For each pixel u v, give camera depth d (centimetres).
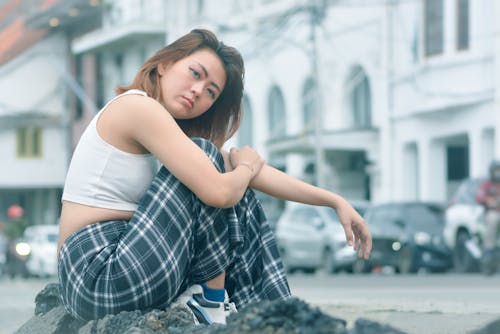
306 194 412
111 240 389
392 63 2873
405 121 2841
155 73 419
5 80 4794
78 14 4550
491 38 2486
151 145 390
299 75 3278
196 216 383
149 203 380
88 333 367
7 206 4953
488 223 1658
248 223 402
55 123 4816
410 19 2780
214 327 330
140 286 372
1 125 4788
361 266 2059
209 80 417
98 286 376
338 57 3094
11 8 5038
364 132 2944
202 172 379
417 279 1627
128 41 4141
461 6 2573
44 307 438
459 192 1934
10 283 1825
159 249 373
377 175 2942
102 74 4525
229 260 394
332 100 3122
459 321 487
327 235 2100
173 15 3909
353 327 286
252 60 3522
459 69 2578
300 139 2970
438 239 1925
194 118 440
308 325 285
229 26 3616
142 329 342
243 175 393
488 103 2498
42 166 4831
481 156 2541
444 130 2678
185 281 393
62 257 394
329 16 3048
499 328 304
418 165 2864
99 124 402
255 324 294
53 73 4819
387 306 644
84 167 401
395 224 1994
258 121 3503
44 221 4903
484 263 1658
